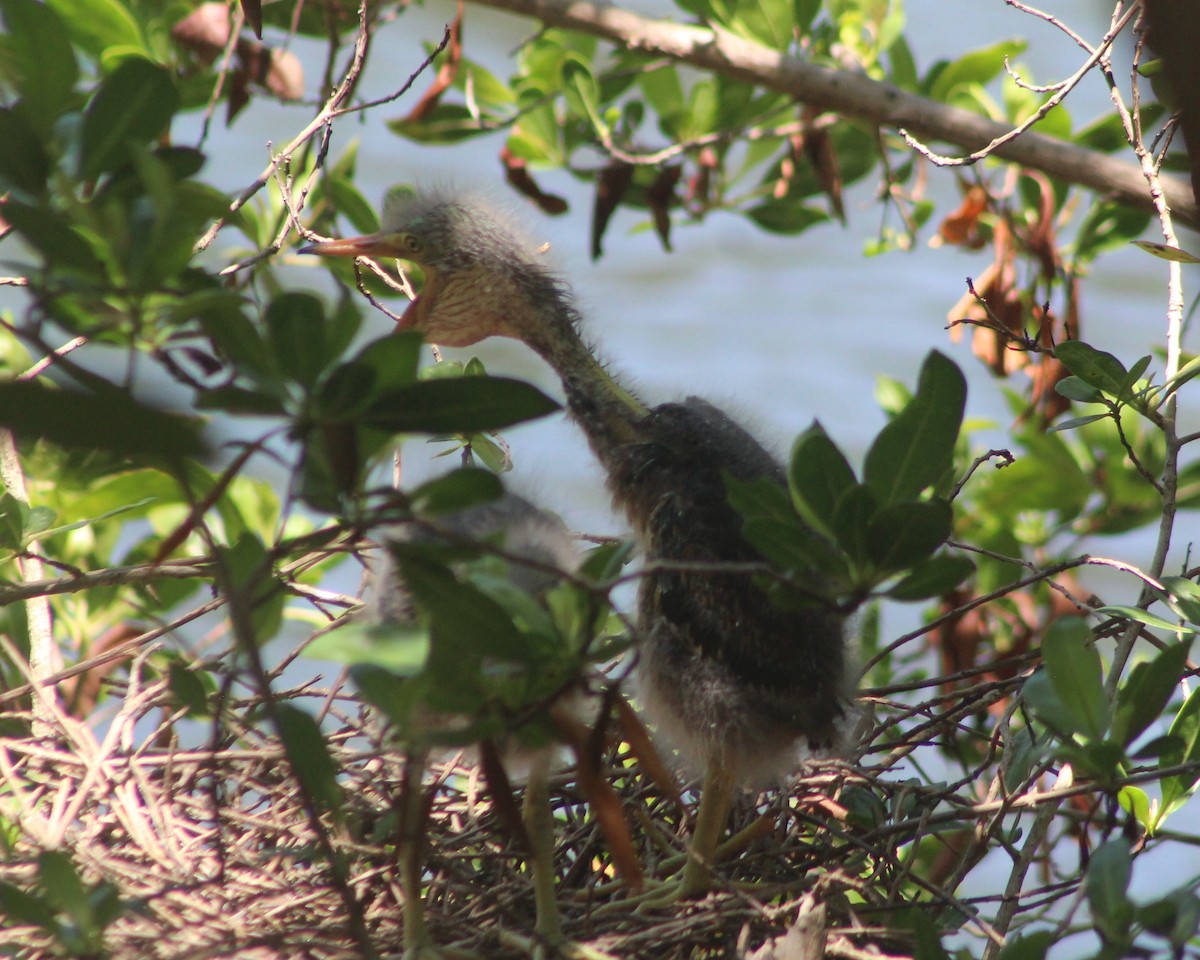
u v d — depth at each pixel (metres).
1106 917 4.25
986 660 8.53
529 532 5.66
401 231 7.35
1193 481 8.82
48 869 4.23
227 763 6.41
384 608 5.77
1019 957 4.35
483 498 3.94
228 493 7.87
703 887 6.09
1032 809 5.79
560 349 7.20
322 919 5.67
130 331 3.63
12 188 3.84
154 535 8.23
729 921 5.76
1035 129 9.12
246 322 3.68
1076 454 9.04
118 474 7.83
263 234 8.45
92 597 7.93
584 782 4.25
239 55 8.16
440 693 4.16
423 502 4.06
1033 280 8.97
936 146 10.18
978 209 8.52
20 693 6.24
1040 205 8.55
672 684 6.15
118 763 6.19
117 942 5.15
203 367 4.12
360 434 3.93
